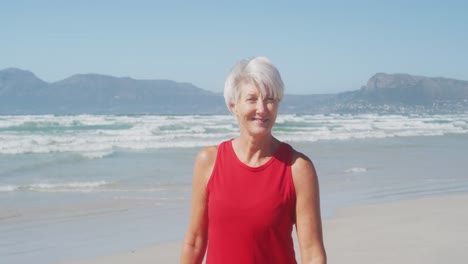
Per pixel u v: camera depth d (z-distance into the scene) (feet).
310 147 81.92
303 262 7.68
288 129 123.24
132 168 52.42
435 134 122.31
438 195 38.37
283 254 7.64
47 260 21.61
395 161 62.90
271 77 7.57
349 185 43.19
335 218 28.96
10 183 42.32
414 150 79.51
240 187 7.60
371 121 167.63
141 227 27.48
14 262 21.49
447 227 26.32
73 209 32.40
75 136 91.91
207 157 8.02
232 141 8.04
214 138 93.09
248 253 7.54
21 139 82.53
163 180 44.29
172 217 30.01
